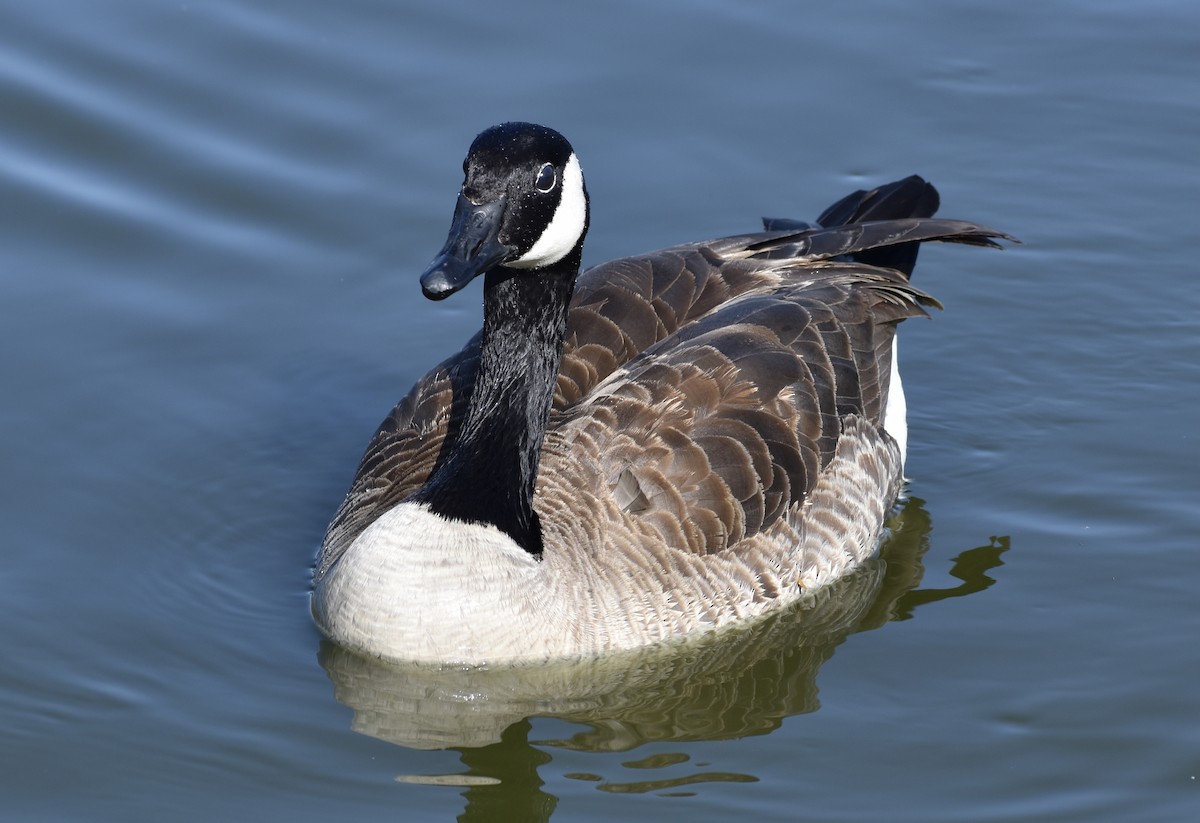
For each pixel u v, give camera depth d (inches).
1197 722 488.4
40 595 540.7
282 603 544.4
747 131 754.8
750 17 813.9
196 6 785.6
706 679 521.0
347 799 462.0
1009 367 665.0
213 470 602.2
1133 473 606.9
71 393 626.2
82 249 683.4
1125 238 716.7
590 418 526.9
